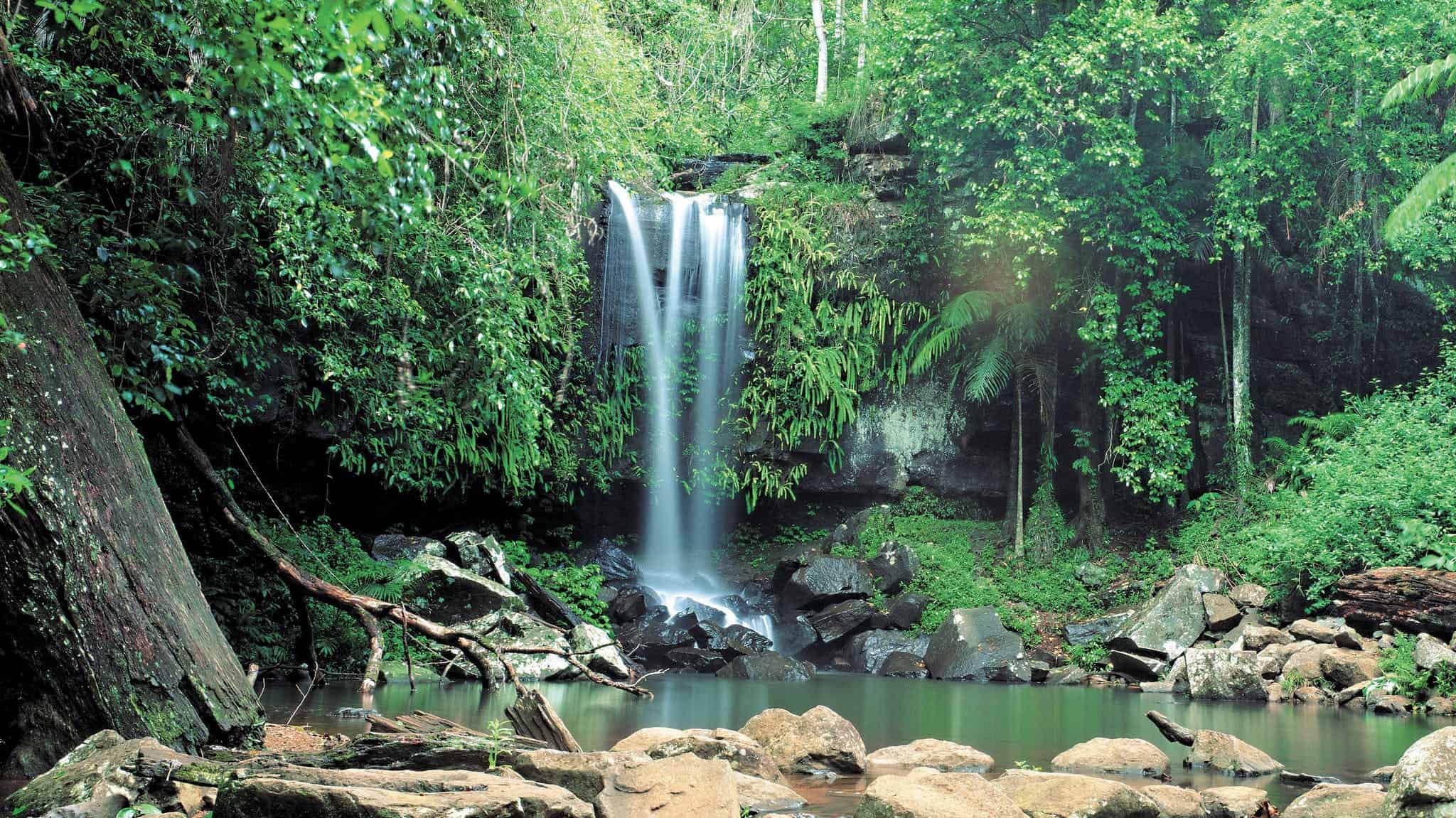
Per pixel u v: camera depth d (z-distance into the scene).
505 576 12.86
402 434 12.69
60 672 4.83
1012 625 14.63
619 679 11.62
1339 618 12.13
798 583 15.29
